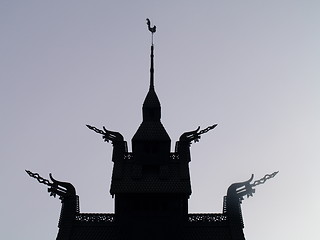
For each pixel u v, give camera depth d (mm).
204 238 40844
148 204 42156
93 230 41531
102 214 42438
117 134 46812
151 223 41094
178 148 46281
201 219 42375
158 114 47250
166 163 44594
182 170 43594
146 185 42062
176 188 41750
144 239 40344
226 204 42906
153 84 49656
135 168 43688
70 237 40625
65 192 42969
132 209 41875
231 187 43344
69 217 41781
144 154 44781
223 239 40688
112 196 43469
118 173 43156
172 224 41062
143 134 45281
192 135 46719
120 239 40500
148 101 47531
